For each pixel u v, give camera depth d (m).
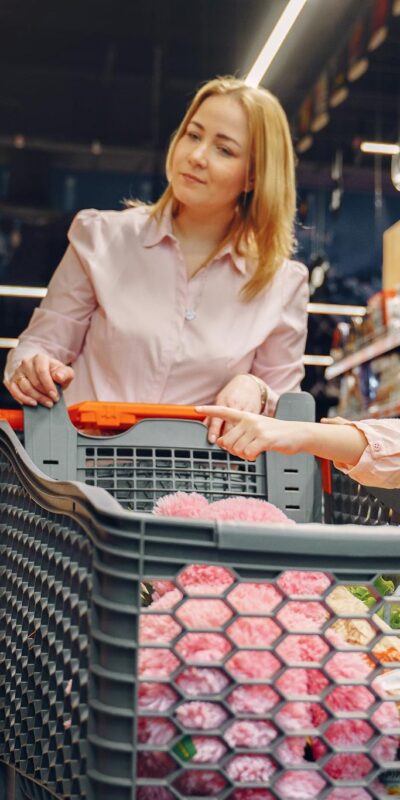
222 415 0.98
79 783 0.70
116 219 1.54
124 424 1.27
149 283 1.51
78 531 0.78
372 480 1.03
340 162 6.38
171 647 0.64
